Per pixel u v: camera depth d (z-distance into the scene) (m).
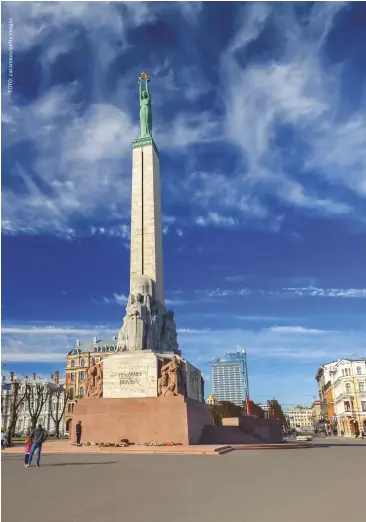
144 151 45.47
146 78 49.62
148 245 41.94
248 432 39.59
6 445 44.91
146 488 13.25
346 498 11.64
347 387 102.19
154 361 34.78
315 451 29.80
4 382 105.25
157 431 31.64
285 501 11.22
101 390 35.00
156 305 39.72
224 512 9.92
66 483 14.36
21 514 9.84
